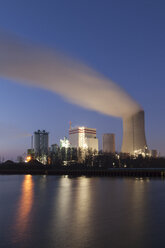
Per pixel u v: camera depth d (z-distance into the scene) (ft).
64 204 205.05
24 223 142.31
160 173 574.97
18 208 188.55
